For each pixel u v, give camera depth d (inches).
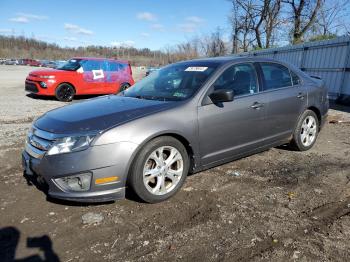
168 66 195.6
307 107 206.1
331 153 209.9
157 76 186.2
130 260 102.9
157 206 137.2
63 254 106.1
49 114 150.8
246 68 177.0
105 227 121.3
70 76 490.3
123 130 126.6
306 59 563.8
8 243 112.0
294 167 182.4
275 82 190.1
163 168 138.9
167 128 135.8
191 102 147.7
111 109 142.9
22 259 103.6
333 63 492.4
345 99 452.4
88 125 128.0
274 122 184.1
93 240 113.5
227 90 147.6
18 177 168.6
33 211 133.3
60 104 452.1
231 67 169.3
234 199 143.3
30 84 486.3
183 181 147.3
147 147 131.3
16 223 124.5
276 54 668.7
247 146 172.2
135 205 137.8
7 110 388.8
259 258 103.3
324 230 118.6
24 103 454.3
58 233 117.7
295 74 206.4
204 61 179.5
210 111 151.6
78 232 118.3
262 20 1195.3
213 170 176.7
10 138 243.6
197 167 152.6
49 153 124.3
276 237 114.3
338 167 183.0
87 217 127.6
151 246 109.9
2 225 123.3
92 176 122.7
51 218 127.7
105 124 128.0
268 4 1144.2
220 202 140.4
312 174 172.2
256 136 175.5
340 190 152.6
